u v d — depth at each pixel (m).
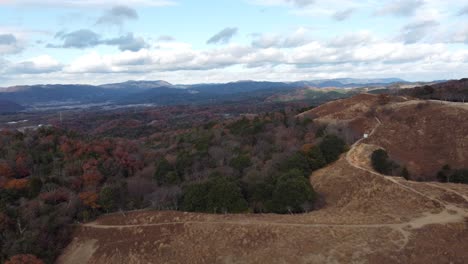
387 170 71.81
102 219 69.50
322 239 51.84
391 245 48.16
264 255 52.00
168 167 90.00
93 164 94.56
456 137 83.62
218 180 69.62
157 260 57.34
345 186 68.62
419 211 55.56
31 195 76.94
